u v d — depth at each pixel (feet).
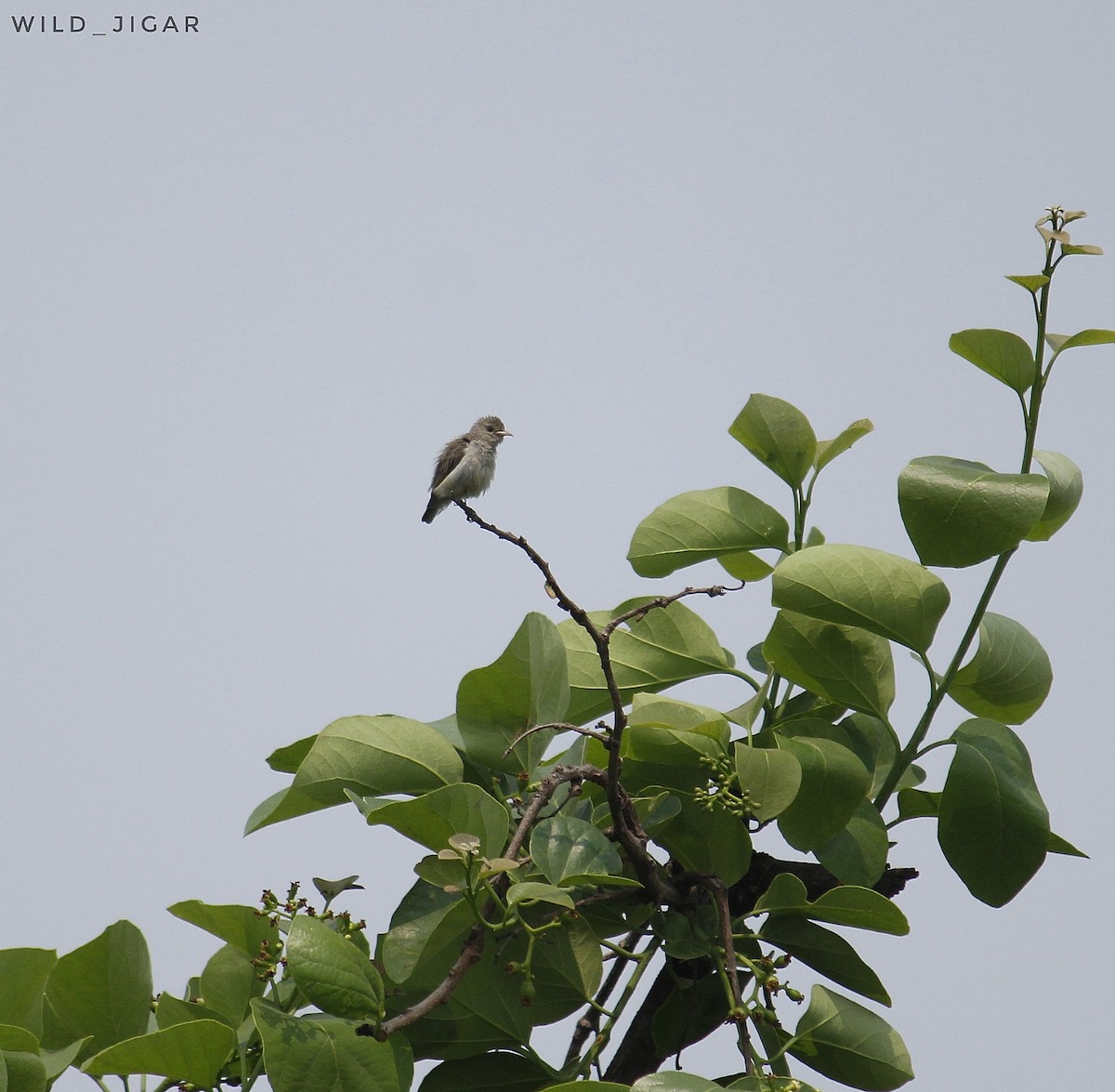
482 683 26.00
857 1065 23.68
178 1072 21.52
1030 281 27.12
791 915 24.91
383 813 22.35
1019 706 28.04
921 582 25.96
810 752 25.98
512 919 20.71
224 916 24.25
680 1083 20.11
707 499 30.99
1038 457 28.71
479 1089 24.63
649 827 25.30
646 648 30.42
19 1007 21.90
